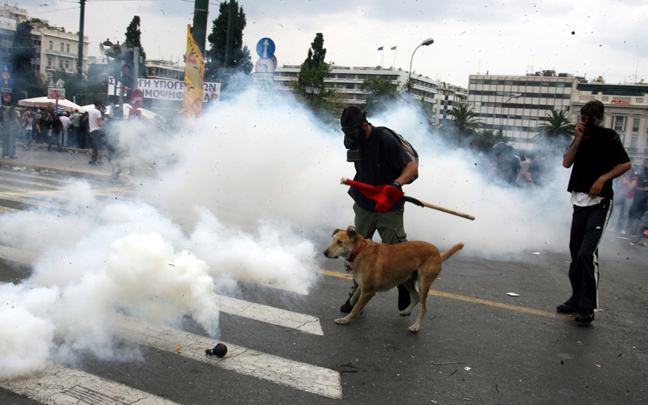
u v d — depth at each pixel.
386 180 4.36
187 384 3.11
